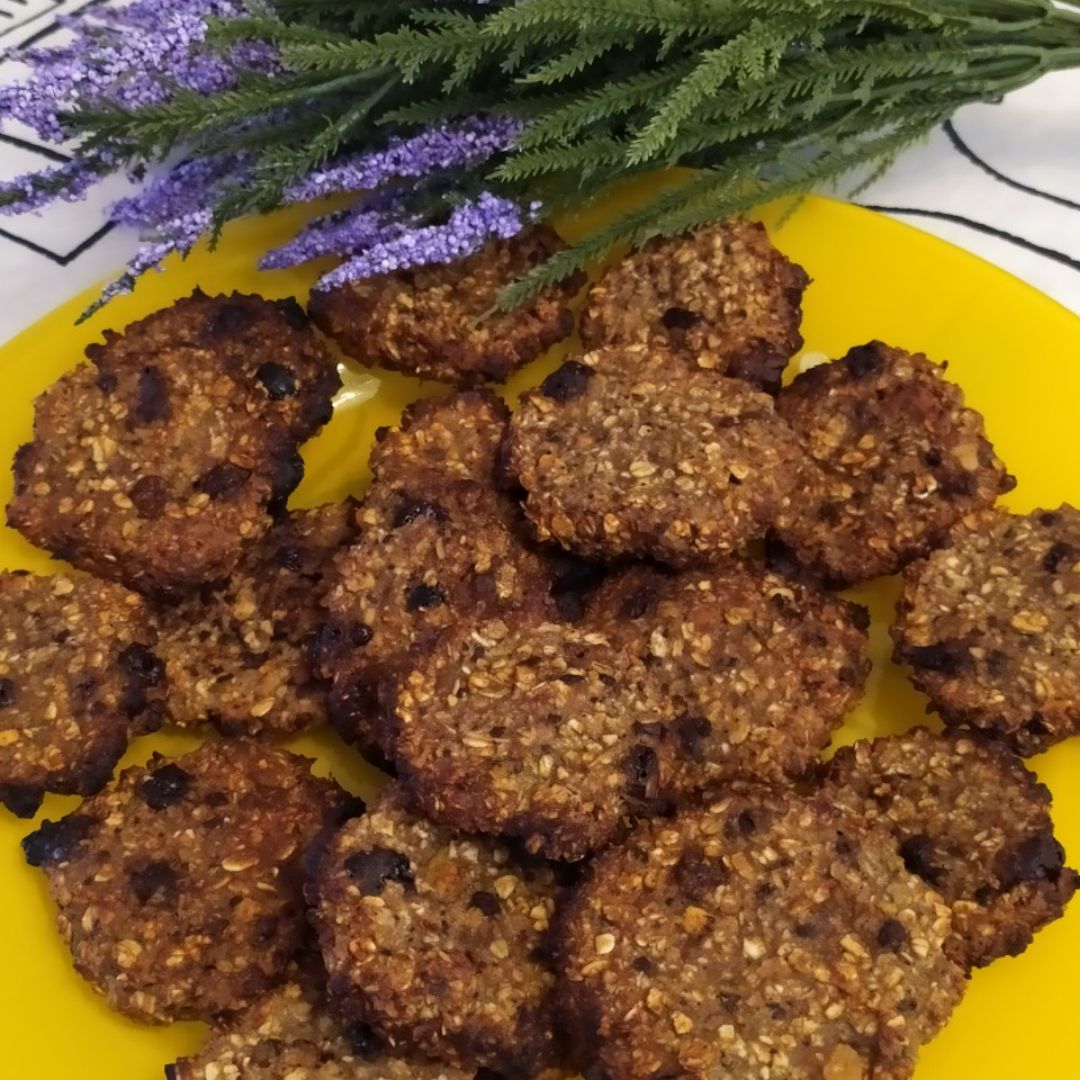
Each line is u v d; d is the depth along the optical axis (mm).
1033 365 393
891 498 375
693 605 362
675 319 393
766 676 356
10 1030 333
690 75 340
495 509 379
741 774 348
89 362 389
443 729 329
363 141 386
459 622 349
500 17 326
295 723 366
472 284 402
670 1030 308
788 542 375
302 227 403
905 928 319
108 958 331
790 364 404
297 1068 319
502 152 381
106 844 345
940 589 363
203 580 372
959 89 391
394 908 321
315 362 395
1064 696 345
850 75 376
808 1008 311
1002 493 379
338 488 402
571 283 408
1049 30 392
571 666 340
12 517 370
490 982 319
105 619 365
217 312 395
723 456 362
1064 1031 327
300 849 344
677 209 386
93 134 355
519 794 324
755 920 319
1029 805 341
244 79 349
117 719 356
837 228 411
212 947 333
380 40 335
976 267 402
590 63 369
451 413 390
